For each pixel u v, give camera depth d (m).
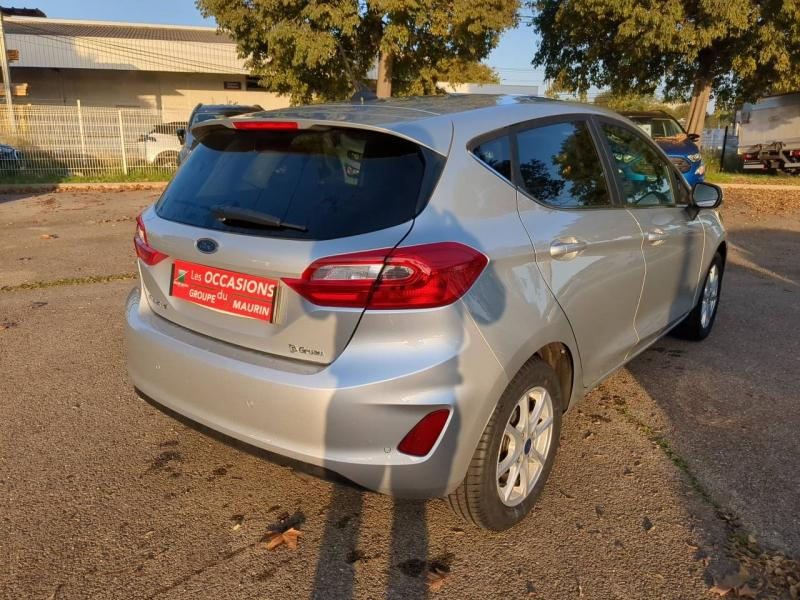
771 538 2.79
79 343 4.95
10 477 3.18
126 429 3.67
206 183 2.89
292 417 2.41
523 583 2.54
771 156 21.80
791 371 4.56
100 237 9.31
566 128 3.33
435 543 2.77
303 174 2.61
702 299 4.93
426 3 17.11
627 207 3.61
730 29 16.50
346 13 17.31
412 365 2.31
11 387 4.17
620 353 3.61
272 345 2.52
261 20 18.33
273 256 2.44
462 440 2.42
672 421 3.82
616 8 16.69
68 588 2.48
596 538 2.79
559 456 3.44
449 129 2.69
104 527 2.83
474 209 2.59
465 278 2.39
